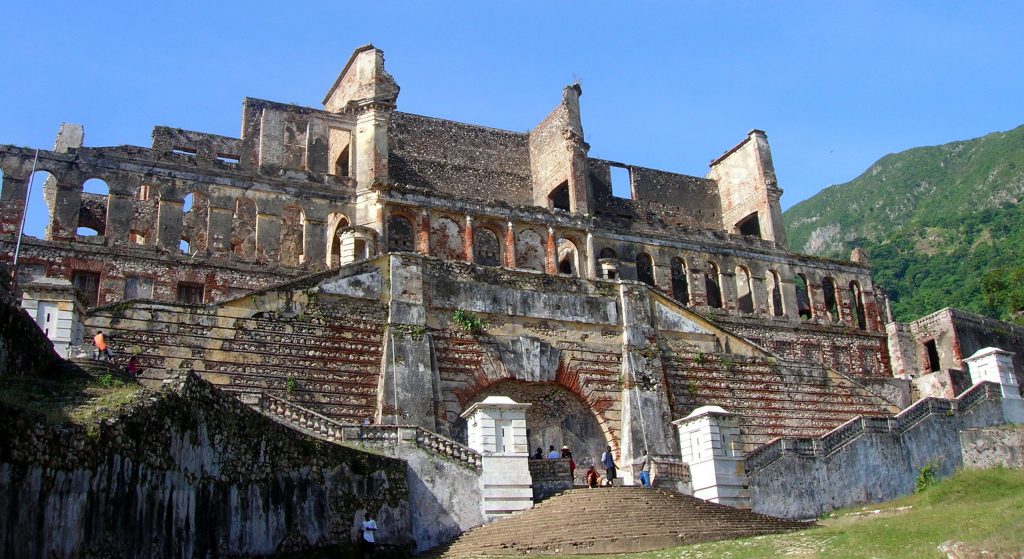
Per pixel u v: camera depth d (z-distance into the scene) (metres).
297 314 36.84
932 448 39.16
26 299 29.50
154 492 20.05
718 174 69.06
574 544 25.59
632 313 43.09
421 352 38.16
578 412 41.09
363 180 51.56
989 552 18.53
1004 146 135.62
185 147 51.91
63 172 45.50
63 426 17.55
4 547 15.55
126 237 45.84
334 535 26.66
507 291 41.09
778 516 34.06
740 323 57.28
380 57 54.28
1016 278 84.50
